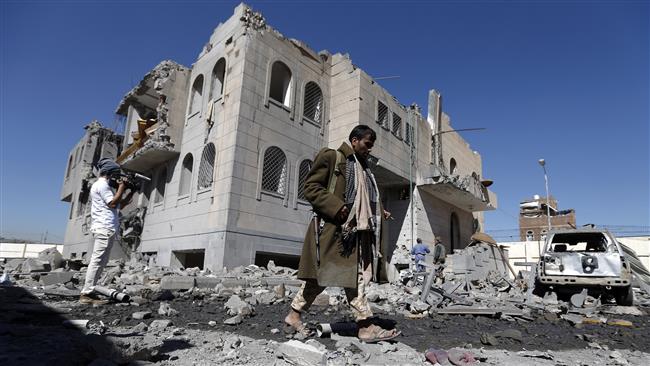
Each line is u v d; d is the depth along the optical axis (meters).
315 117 17.39
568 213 57.50
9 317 3.94
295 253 14.55
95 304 5.04
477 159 30.05
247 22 14.70
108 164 5.38
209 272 10.87
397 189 21.88
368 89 17.97
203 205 13.98
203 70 16.83
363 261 3.32
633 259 14.66
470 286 12.05
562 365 2.94
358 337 3.32
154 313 4.74
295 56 16.53
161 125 16.69
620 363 3.12
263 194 13.86
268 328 3.89
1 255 47.88
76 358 2.40
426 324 4.82
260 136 14.20
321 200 3.14
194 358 2.64
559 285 9.42
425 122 22.92
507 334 4.00
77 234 24.94
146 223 18.06
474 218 28.25
